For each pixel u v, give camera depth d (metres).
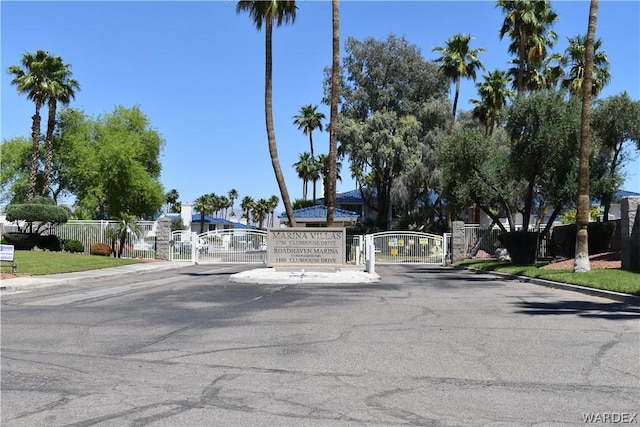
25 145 53.16
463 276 25.28
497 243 33.59
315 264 24.39
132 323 11.30
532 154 26.80
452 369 7.47
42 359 8.12
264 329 10.50
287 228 24.58
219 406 5.94
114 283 21.23
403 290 18.19
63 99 45.88
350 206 66.25
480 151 29.81
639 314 12.34
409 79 51.72
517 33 37.72
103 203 53.47
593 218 45.09
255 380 6.96
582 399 6.16
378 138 46.97
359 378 7.05
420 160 46.97
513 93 44.06
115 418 5.57
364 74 51.53
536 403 6.02
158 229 37.03
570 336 9.66
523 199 36.25
